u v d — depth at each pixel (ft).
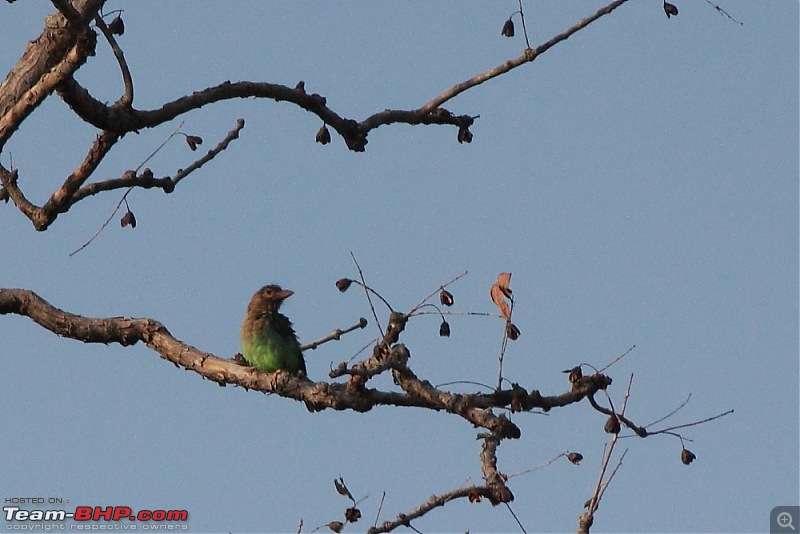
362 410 38.93
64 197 43.83
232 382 41.45
